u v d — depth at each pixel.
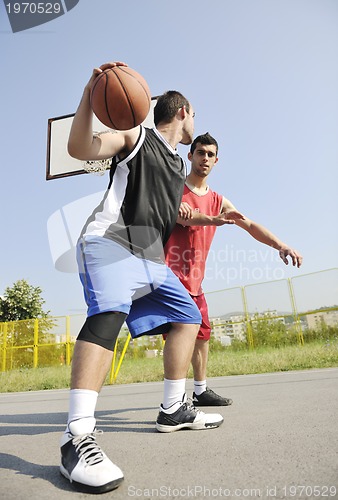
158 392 3.89
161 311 1.77
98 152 1.34
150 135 1.59
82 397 1.20
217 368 6.11
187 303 1.79
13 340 12.70
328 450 1.21
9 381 7.64
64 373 8.28
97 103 1.30
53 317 12.73
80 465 1.06
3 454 1.46
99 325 1.28
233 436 1.53
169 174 1.61
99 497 0.98
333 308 9.92
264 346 10.47
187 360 1.79
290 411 1.99
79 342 1.27
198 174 2.58
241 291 11.13
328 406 2.04
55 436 1.81
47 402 3.79
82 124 1.26
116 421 2.13
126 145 1.48
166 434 1.68
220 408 2.33
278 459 1.16
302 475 1.00
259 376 4.83
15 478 1.15
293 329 10.34
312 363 5.79
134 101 1.31
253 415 1.98
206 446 1.40
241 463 1.15
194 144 2.60
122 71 1.33
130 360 10.53
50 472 1.21
